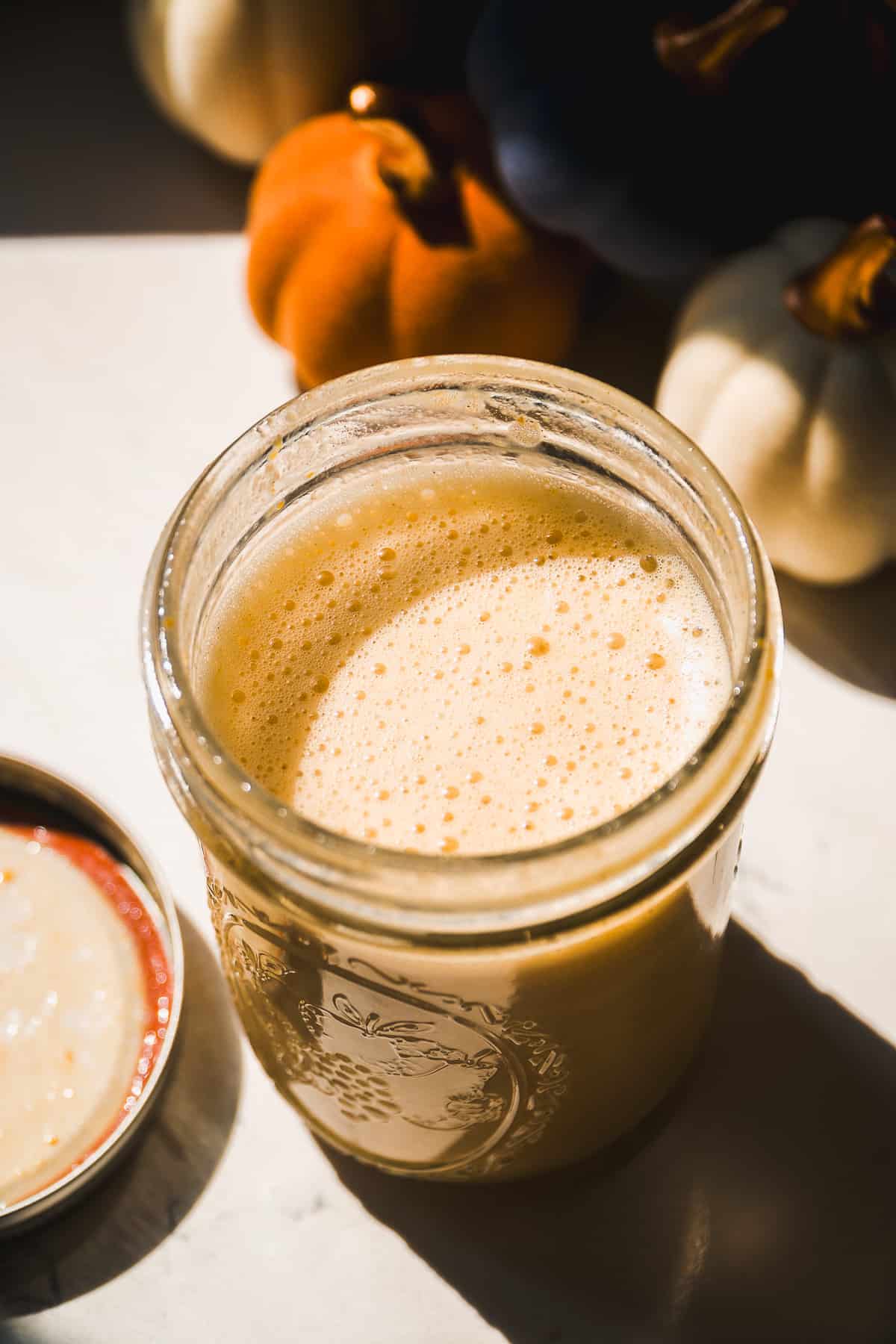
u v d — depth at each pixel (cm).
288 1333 30
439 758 27
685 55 35
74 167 45
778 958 33
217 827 25
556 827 26
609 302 41
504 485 30
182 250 43
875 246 33
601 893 23
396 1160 30
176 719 24
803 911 34
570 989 25
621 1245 31
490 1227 31
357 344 38
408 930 24
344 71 41
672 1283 30
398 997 25
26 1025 32
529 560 29
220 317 42
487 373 27
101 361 41
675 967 27
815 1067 32
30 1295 31
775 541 36
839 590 38
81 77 46
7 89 46
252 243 38
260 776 27
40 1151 31
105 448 40
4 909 33
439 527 30
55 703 37
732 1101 32
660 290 41
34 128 45
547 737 27
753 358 36
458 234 37
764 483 35
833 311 34
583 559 29
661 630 28
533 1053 26
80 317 42
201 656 27
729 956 33
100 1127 31
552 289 38
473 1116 28
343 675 28
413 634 28
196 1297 30
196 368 41
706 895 26
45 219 44
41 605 38
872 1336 30
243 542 28
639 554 29
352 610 29
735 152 36
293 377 41
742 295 36
